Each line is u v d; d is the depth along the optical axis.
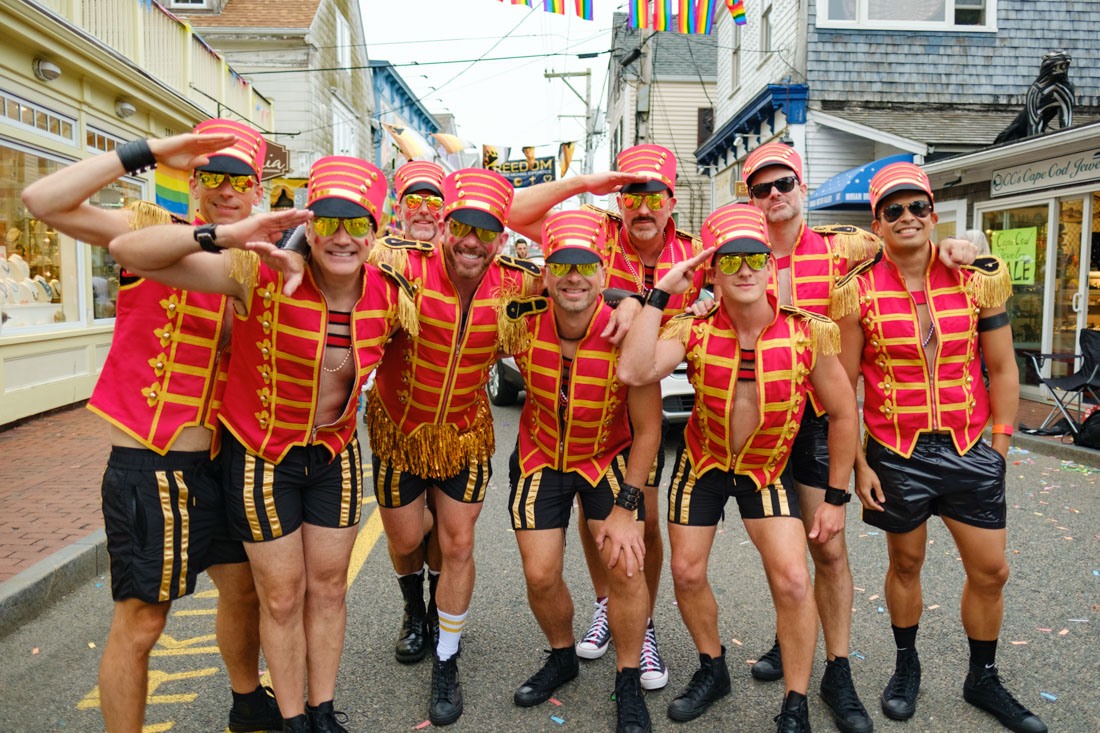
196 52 12.91
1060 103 8.70
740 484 2.84
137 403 2.35
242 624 2.71
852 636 3.59
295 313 2.40
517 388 9.91
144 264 2.15
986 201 9.81
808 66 12.05
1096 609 3.78
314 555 2.61
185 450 2.42
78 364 9.43
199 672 3.30
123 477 2.34
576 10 8.59
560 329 2.88
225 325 2.49
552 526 3.02
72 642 3.57
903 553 2.94
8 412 7.89
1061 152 8.41
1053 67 8.71
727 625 3.74
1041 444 7.20
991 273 2.85
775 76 13.40
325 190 2.35
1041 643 3.44
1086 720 2.84
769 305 2.71
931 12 12.06
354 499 2.67
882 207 2.88
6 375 7.89
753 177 3.26
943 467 2.84
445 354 2.89
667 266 3.49
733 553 4.75
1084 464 6.71
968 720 2.90
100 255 10.15
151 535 2.34
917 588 2.97
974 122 11.38
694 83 23.58
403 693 3.16
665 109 23.66
